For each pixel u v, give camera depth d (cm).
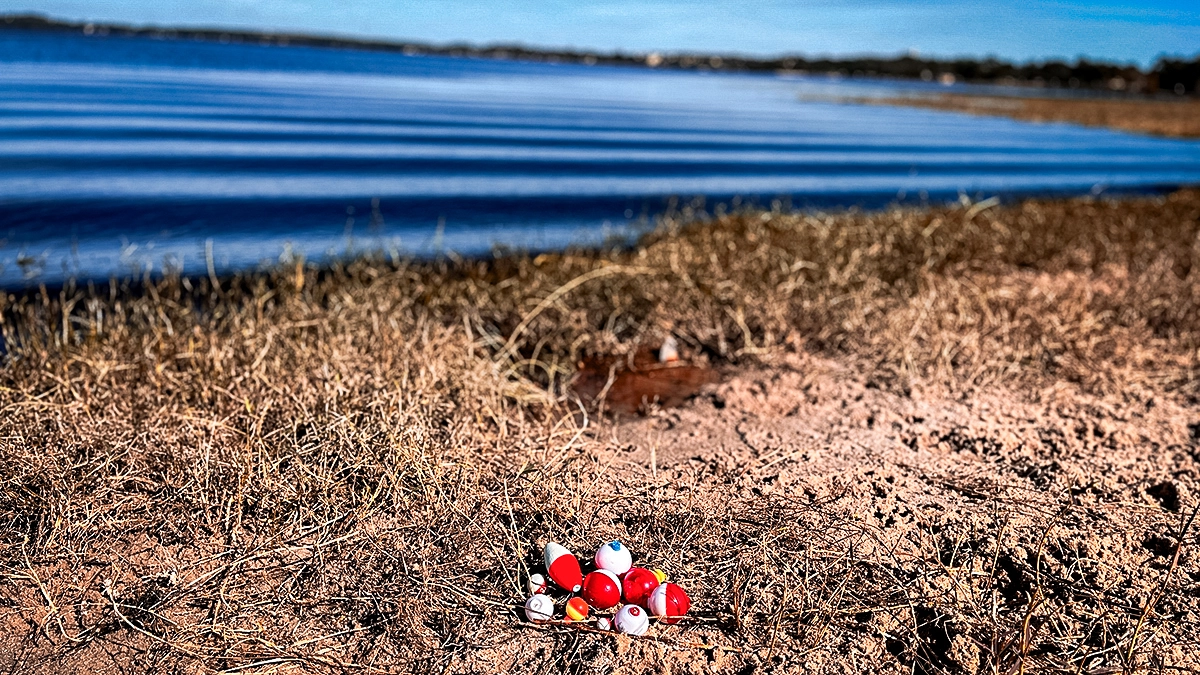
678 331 187
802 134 757
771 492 116
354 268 220
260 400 126
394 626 90
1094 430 138
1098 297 199
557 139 585
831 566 100
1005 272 238
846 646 89
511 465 119
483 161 450
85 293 206
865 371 163
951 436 135
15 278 214
